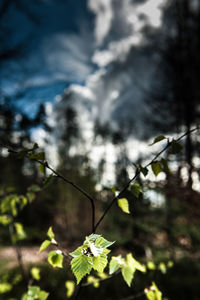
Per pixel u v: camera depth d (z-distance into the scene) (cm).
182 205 324
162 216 369
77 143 934
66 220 784
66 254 62
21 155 74
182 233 366
